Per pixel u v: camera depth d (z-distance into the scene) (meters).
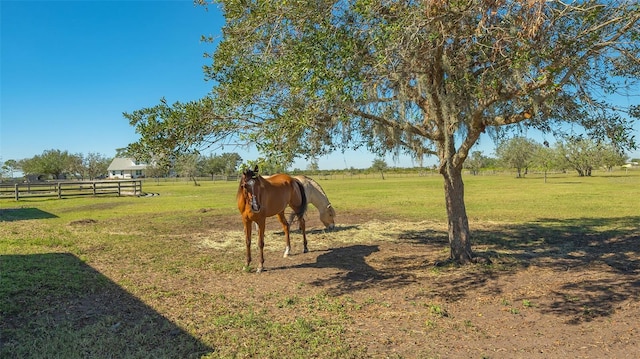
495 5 4.07
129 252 8.01
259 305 4.89
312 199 10.27
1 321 4.28
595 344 3.69
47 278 5.86
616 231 9.90
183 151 5.69
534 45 4.26
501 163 56.22
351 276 6.19
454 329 4.09
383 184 40.56
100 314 4.54
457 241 6.66
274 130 4.84
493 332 4.01
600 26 4.23
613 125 5.79
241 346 3.70
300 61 4.38
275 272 6.51
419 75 4.74
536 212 14.27
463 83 4.94
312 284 5.80
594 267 6.44
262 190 6.51
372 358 3.47
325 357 3.47
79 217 14.31
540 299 4.95
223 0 5.31
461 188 6.64
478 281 5.71
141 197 25.59
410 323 4.27
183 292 5.39
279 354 3.53
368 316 4.48
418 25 4.14
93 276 6.09
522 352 3.57
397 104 5.32
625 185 29.88
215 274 6.38
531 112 5.16
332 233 10.39
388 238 9.59
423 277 6.03
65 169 61.44
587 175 52.72
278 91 5.17
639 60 4.62
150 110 5.61
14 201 22.02
